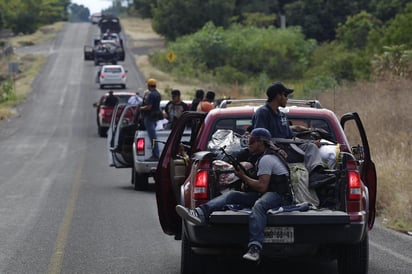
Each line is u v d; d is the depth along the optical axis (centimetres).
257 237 1897
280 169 1988
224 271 2288
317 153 2058
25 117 12125
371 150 4684
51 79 19138
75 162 6194
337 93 7394
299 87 11288
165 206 2319
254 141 2033
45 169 5672
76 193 4212
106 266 2361
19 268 2341
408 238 2820
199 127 2573
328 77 10812
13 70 15450
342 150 2217
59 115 12344
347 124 5603
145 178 4316
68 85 17738
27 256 2519
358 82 8494
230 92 12156
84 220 3259
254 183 1980
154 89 4275
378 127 5331
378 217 3297
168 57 17450
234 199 1997
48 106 13850
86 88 17012
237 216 1922
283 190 1984
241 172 2003
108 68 16650
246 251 2055
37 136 9200
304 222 1914
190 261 2119
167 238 2830
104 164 6019
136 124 4556
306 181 2009
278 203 1956
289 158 2069
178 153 2395
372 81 8369
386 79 7600
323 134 2280
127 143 4569
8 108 13325
